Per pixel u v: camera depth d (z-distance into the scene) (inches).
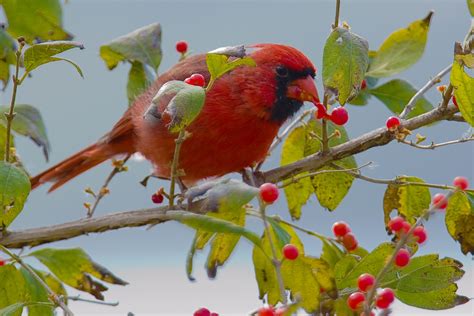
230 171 312.7
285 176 264.7
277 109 303.4
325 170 251.3
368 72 289.0
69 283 249.6
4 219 221.3
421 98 292.4
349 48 221.1
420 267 218.4
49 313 227.8
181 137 215.9
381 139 254.2
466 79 219.6
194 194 197.0
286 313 180.2
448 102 247.4
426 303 218.8
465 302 219.3
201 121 297.0
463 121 248.1
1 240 233.5
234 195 190.9
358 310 194.5
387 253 218.4
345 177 267.3
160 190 231.5
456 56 219.8
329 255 241.0
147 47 313.3
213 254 225.6
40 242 235.0
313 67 308.5
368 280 194.7
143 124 313.0
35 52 210.4
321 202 269.9
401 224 207.5
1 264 231.3
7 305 231.0
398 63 288.4
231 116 297.7
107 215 235.1
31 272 222.7
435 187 234.5
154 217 232.5
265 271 226.1
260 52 307.0
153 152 309.9
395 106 293.4
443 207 203.3
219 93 298.8
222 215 218.1
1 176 217.0
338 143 274.5
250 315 183.2
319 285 222.4
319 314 222.1
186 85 196.5
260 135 304.5
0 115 252.1
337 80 220.1
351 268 229.5
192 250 210.1
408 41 289.6
